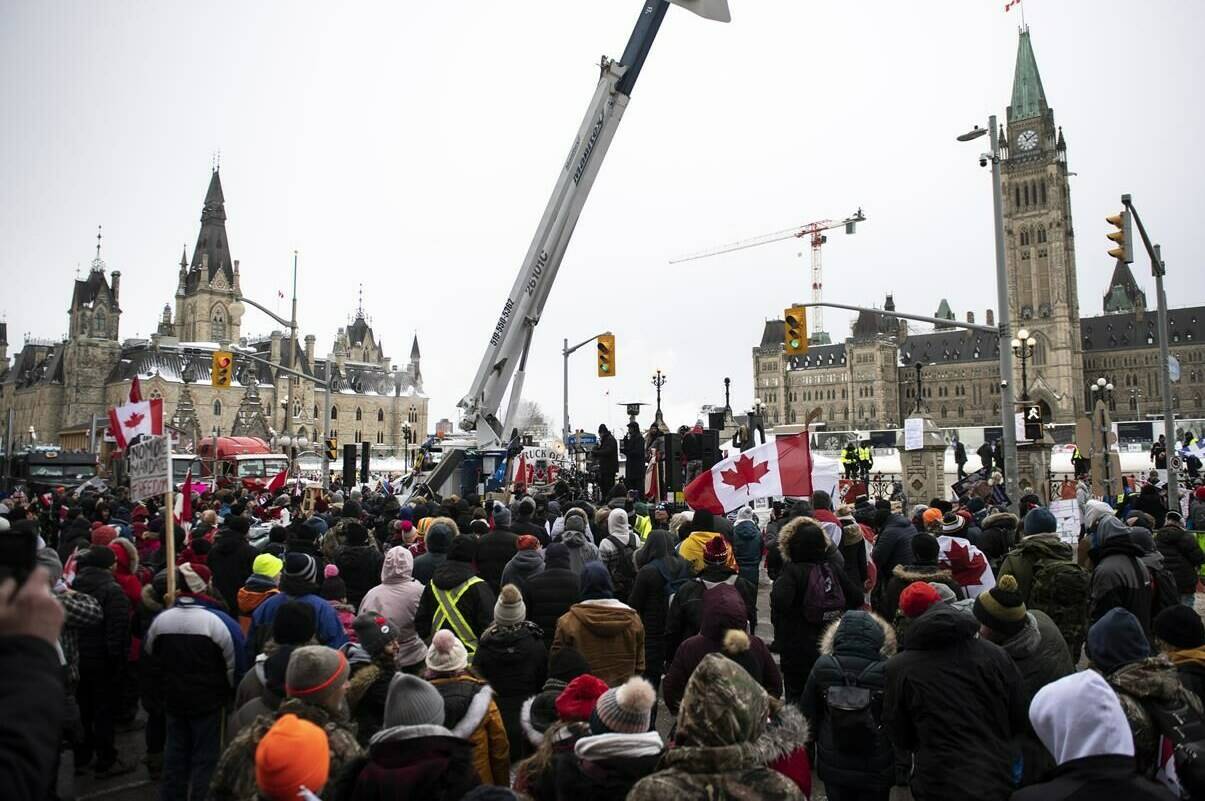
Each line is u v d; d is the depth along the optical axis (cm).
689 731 383
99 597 875
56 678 251
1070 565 820
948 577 838
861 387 18500
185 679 705
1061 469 5150
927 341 18912
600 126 2594
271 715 480
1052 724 387
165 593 852
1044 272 16350
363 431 18525
